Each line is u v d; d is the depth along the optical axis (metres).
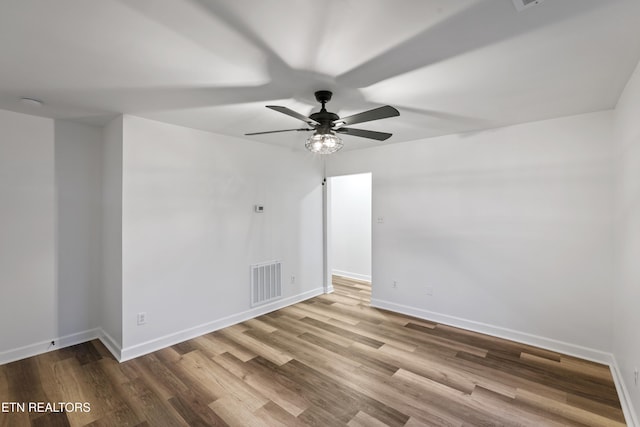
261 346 3.15
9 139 2.78
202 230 3.43
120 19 1.40
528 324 3.19
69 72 1.95
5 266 2.79
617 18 1.40
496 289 3.38
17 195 2.84
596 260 2.83
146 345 2.99
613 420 2.05
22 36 1.53
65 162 3.11
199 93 2.31
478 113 2.83
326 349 3.08
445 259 3.74
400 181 4.11
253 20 1.41
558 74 2.00
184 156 3.27
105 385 2.45
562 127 2.96
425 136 3.76
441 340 3.29
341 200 6.36
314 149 2.38
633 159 2.06
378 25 1.45
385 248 4.28
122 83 2.12
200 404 2.22
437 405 2.21
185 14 1.36
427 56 1.75
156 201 3.06
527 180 3.17
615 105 2.61
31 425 2.00
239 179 3.79
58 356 2.91
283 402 2.24
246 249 3.89
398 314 4.10
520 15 1.38
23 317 2.88
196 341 3.26
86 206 3.25
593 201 2.83
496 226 3.37
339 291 5.23
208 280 3.49
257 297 4.02
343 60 1.80
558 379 2.53
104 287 3.24
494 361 2.83
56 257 3.07
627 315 2.25
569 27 1.47
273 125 3.21
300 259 4.65
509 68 1.91
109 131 3.11
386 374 2.62
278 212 4.29
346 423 2.03
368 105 2.59
